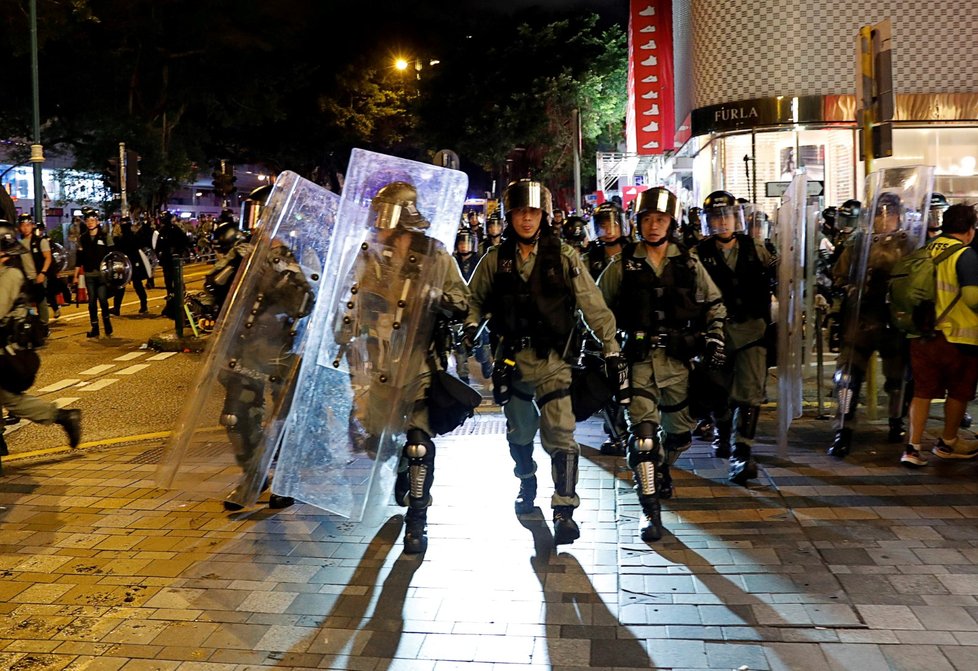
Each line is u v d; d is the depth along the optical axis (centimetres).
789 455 673
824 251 856
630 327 518
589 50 3566
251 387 530
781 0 1554
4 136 3566
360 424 473
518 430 520
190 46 3781
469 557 487
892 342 668
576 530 486
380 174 489
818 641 379
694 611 412
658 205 509
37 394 1053
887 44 726
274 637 400
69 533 538
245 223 616
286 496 477
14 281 633
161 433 827
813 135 1633
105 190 3775
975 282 594
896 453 670
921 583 433
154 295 2305
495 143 3588
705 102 1638
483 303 511
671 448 557
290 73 4194
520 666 369
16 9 2955
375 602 434
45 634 407
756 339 605
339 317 477
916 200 662
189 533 536
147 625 414
